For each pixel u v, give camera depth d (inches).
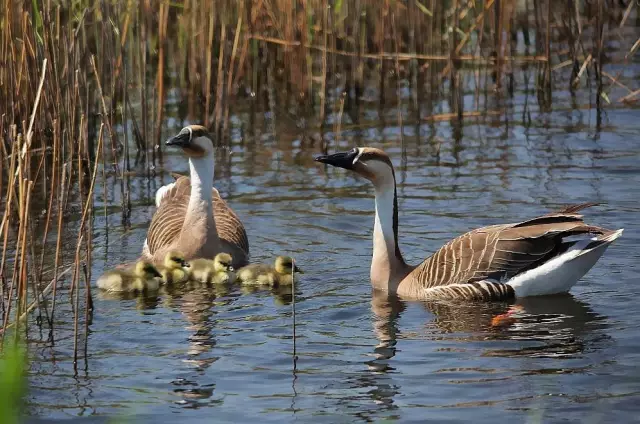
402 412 399.9
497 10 943.0
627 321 495.8
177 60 992.9
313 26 979.3
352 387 425.7
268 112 948.0
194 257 607.5
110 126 749.9
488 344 470.9
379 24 1003.3
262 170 787.4
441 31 1023.0
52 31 735.7
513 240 544.7
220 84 844.0
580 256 532.1
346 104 958.4
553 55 1070.4
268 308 534.9
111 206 714.8
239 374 442.0
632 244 608.7
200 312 528.7
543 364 443.5
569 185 713.6
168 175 783.7
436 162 784.9
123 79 759.1
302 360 456.8
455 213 671.1
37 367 451.8
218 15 927.0
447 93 991.0
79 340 485.4
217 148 848.9
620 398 405.7
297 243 639.8
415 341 478.6
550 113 906.1
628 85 959.6
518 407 400.8
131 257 622.8
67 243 631.8
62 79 767.7
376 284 567.2
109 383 434.0
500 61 958.4
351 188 746.2
